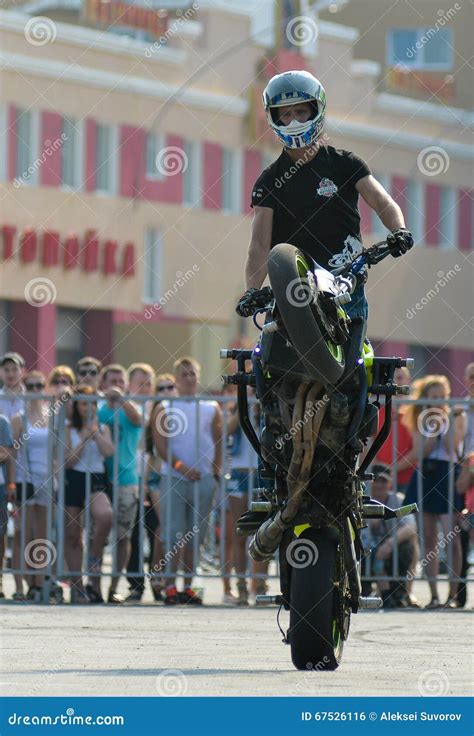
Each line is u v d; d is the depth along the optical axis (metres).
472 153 80.31
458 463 20.44
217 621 16.62
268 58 70.25
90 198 63.53
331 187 11.46
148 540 23.34
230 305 69.19
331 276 10.47
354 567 11.01
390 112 76.75
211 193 68.94
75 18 66.69
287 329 10.06
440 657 12.64
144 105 65.88
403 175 77.56
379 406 10.99
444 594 22.91
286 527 10.81
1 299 60.62
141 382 23.83
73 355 63.59
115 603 20.48
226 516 21.34
